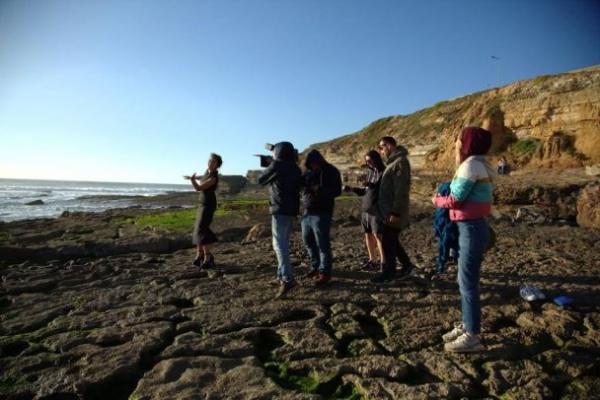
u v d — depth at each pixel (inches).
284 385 123.9
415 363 134.0
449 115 1824.6
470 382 122.4
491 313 180.1
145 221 514.6
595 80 1133.1
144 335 156.1
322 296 205.9
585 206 560.1
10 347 151.2
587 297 201.2
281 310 185.3
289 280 204.7
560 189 630.5
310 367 132.0
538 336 154.9
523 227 530.9
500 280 233.8
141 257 314.8
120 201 1873.8
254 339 155.1
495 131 1312.7
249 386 119.2
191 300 204.8
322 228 219.5
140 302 199.3
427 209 714.2
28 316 180.4
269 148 225.5
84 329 165.5
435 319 174.2
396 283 228.7
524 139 1254.9
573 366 131.5
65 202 1817.2
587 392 117.8
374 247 263.7
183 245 372.8
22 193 2773.1
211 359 135.6
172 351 142.4
